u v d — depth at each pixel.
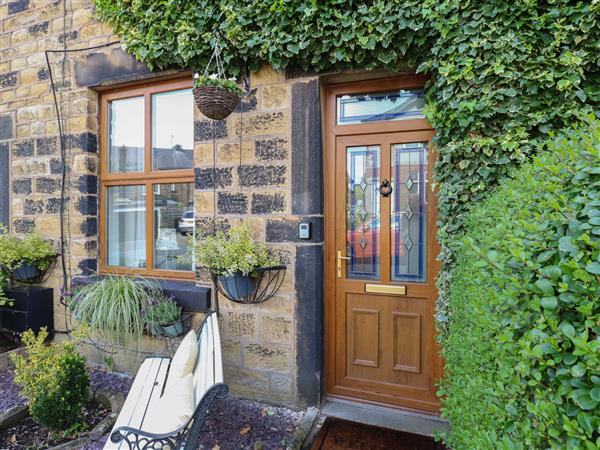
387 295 2.38
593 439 0.56
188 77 2.73
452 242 1.82
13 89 3.23
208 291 2.55
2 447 1.96
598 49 1.74
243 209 2.49
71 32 2.98
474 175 1.97
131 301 2.35
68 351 2.17
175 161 2.87
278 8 2.20
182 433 1.32
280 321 2.39
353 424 2.18
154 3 2.51
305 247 2.33
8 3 3.21
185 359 1.75
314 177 2.32
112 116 3.08
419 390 2.31
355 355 2.44
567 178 0.81
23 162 3.21
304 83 2.33
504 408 0.81
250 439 2.01
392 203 2.38
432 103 2.05
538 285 0.66
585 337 0.55
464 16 1.89
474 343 1.18
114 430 1.27
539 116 1.82
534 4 1.78
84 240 2.99
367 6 2.12
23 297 2.94
